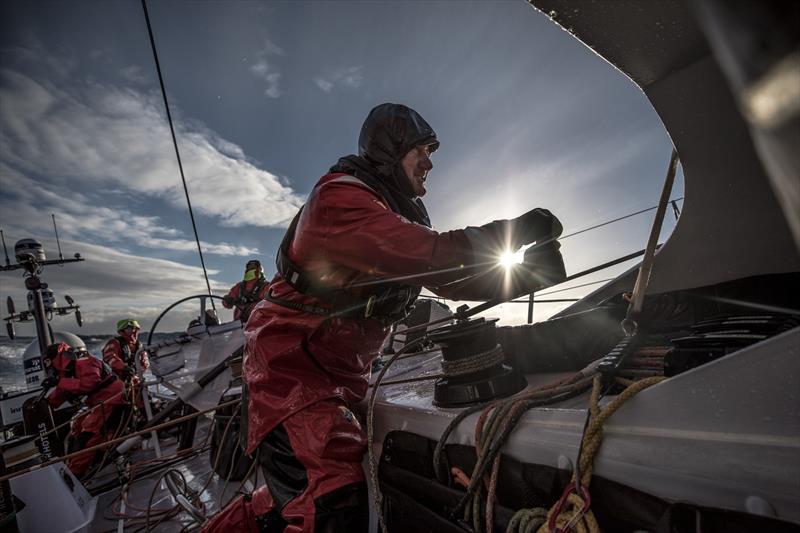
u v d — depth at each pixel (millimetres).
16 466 2582
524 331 1438
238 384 3617
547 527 807
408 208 1407
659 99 1283
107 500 3320
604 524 807
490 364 1194
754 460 628
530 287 1154
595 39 1026
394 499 1256
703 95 1220
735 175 1246
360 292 1351
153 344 5609
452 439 1094
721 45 177
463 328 1175
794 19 132
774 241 1213
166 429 5434
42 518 2508
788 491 597
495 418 974
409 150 1388
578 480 775
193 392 4117
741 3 154
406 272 1132
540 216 1171
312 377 1407
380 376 1342
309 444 1291
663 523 663
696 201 1329
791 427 606
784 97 143
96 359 5367
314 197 1225
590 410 824
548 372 1392
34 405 4930
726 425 663
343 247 1155
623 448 774
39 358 8945
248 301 5785
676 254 1388
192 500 2574
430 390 1522
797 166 152
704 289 1305
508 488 960
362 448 1329
